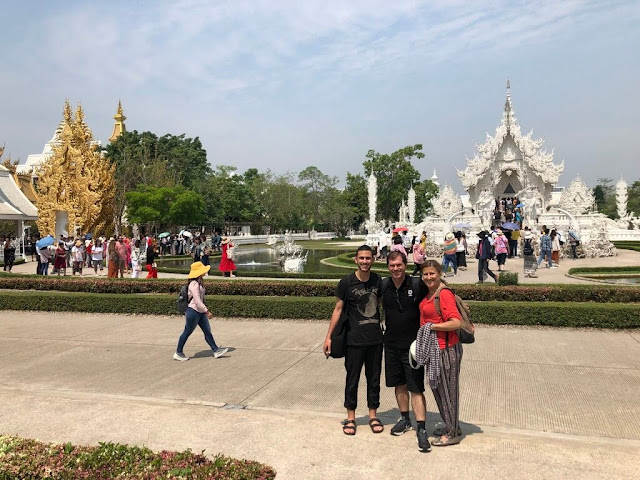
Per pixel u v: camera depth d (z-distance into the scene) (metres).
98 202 36.28
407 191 81.50
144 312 14.58
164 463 4.50
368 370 6.10
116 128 80.62
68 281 18.22
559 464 4.98
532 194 43.06
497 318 12.02
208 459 4.82
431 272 5.72
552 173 50.91
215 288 16.14
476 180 53.25
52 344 11.02
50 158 37.25
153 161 61.44
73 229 36.25
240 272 23.59
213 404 7.07
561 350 9.70
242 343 10.91
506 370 8.43
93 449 4.80
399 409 6.41
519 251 33.41
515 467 4.95
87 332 12.29
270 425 6.13
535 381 7.82
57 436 5.88
